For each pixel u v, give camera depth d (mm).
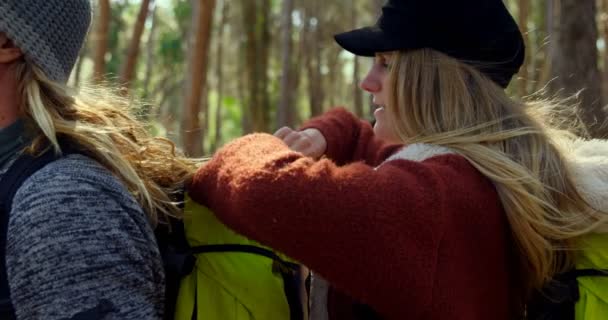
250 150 1340
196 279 1377
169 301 1357
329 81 16578
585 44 4957
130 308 1107
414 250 1184
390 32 1434
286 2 11664
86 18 1314
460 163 1313
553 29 5180
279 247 1213
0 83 1236
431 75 1414
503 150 1356
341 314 1455
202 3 7480
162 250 1373
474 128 1367
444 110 1396
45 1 1211
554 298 1356
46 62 1222
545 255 1324
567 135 1525
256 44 10977
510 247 1367
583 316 1326
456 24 1407
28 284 1066
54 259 1067
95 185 1147
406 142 1431
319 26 14445
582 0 4984
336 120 1834
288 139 1729
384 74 1527
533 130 1379
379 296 1199
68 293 1062
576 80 4930
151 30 14648
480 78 1418
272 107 12844
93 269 1079
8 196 1129
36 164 1165
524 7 9180
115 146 1290
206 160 1530
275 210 1191
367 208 1181
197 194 1406
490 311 1332
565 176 1339
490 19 1428
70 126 1228
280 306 1404
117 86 1772
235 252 1396
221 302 1366
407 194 1203
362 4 14367
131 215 1180
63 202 1103
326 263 1190
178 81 16344
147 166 1418
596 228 1307
